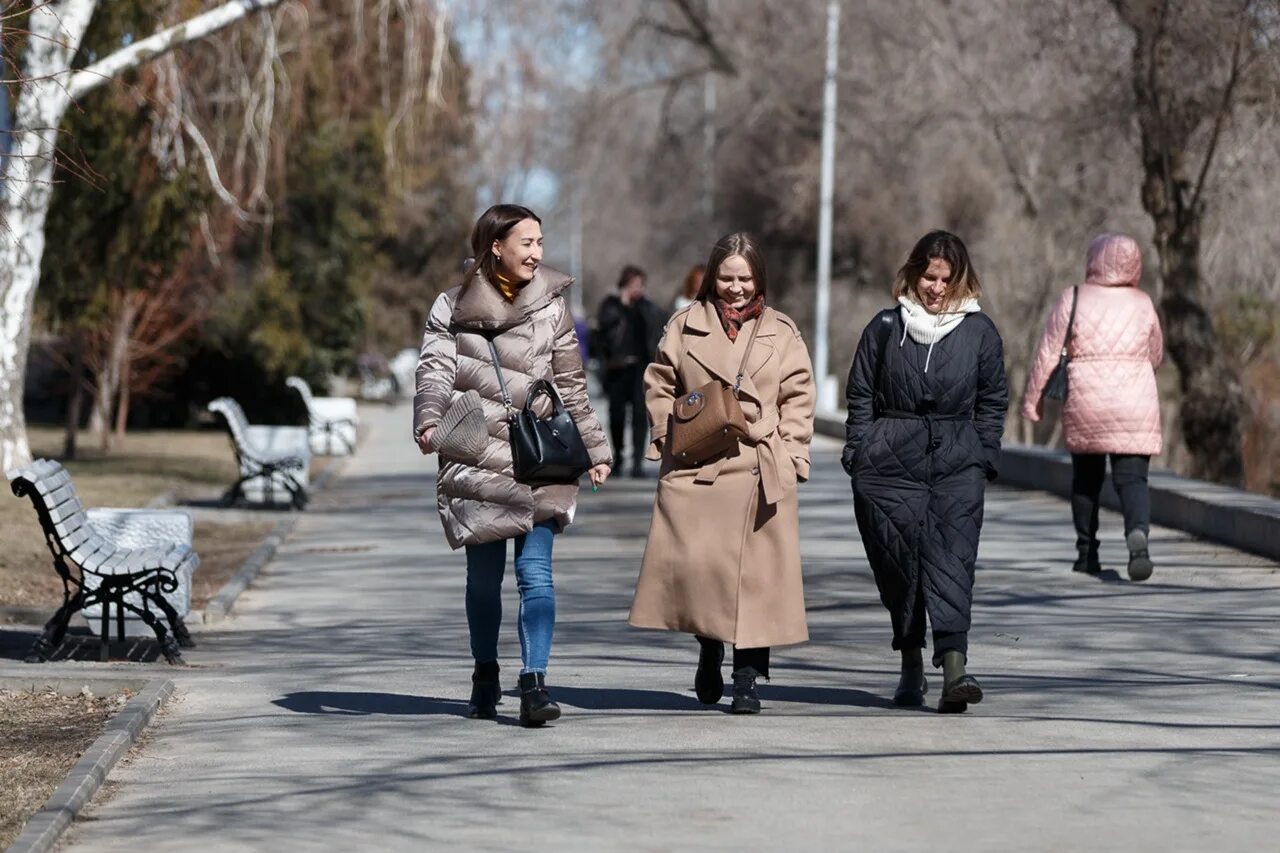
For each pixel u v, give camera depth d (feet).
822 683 73.61
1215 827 49.29
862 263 389.60
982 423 66.80
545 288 64.13
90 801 53.93
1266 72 164.86
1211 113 171.63
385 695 71.82
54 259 204.85
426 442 62.80
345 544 135.85
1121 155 200.34
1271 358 231.91
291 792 54.65
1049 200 251.60
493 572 65.21
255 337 291.38
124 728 62.44
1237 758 57.77
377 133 290.15
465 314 63.36
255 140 190.19
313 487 189.26
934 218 310.86
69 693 72.54
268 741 62.49
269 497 165.27
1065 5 185.47
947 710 65.77
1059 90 209.56
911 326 66.18
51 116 159.12
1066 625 87.35
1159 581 102.12
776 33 365.20
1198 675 73.46
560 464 62.69
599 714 66.80
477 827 50.21
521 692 64.08
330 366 335.06
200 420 332.19
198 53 196.13
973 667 76.48
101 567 82.79
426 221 409.90
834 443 247.91
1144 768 56.39
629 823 50.31
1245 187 183.11
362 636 90.79
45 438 271.08
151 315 246.68
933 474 66.08
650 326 184.24
